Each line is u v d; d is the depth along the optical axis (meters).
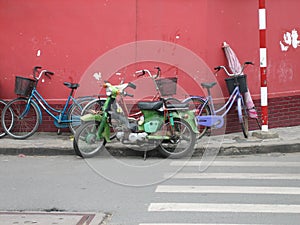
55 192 6.36
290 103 10.29
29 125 9.30
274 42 10.00
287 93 10.21
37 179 6.97
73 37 9.32
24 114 9.11
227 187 6.54
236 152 8.50
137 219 5.37
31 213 5.57
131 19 9.24
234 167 7.64
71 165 7.77
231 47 9.55
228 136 9.32
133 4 9.21
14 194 6.29
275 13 9.98
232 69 9.36
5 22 9.34
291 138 9.08
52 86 9.41
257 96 9.86
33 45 9.37
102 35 9.30
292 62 10.27
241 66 9.64
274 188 6.46
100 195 6.23
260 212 5.54
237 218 5.36
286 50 10.17
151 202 5.94
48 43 9.34
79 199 6.08
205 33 9.30
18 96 9.43
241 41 9.66
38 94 9.12
